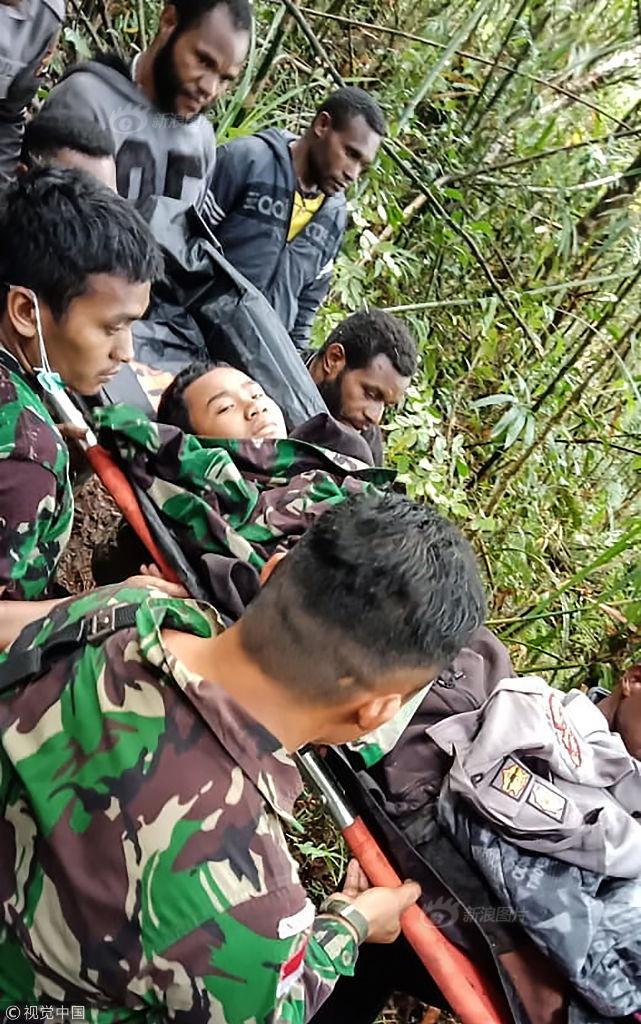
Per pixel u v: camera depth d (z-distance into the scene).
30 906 1.07
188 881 1.00
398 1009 2.55
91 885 1.03
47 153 2.27
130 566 2.05
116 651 1.12
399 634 1.05
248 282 2.63
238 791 1.04
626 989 1.53
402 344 2.59
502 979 1.53
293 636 1.06
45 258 1.44
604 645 3.86
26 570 1.48
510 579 4.10
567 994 1.58
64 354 1.54
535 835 1.61
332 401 2.65
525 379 4.64
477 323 4.87
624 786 1.82
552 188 5.00
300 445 2.02
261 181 2.92
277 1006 1.04
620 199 5.03
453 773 1.66
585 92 5.39
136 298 1.53
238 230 2.95
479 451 4.69
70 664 1.13
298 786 1.10
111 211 1.48
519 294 4.56
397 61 4.94
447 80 5.21
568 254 5.18
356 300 3.90
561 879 1.60
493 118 5.18
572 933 1.54
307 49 4.73
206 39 2.41
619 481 4.99
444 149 4.92
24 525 1.41
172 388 2.20
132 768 1.04
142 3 3.77
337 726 1.15
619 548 3.59
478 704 1.83
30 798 1.07
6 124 2.51
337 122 2.91
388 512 1.12
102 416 1.88
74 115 2.34
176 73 2.47
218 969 1.00
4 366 1.45
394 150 4.30
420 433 3.56
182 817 1.02
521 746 1.66
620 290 5.00
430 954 1.51
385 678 1.08
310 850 2.51
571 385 4.57
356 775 1.63
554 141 5.46
